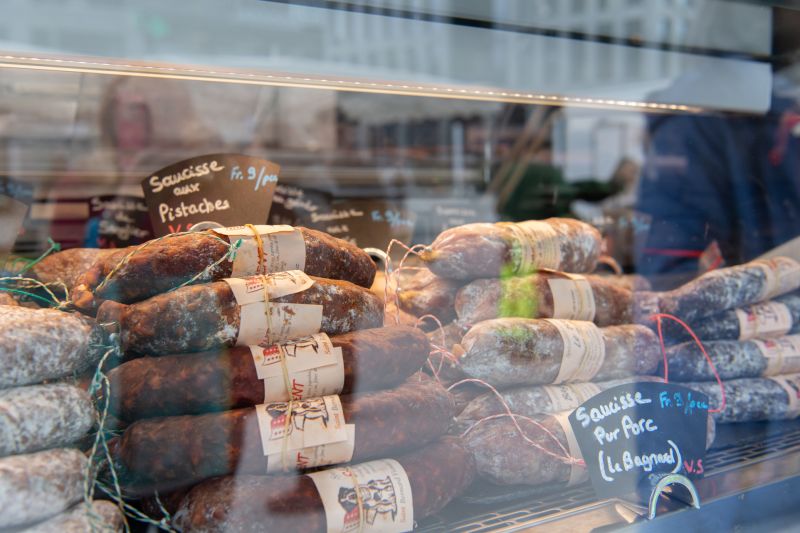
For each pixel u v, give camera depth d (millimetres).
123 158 1981
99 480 1227
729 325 1898
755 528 1505
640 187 2395
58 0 1220
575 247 1804
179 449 1199
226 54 1379
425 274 1812
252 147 2072
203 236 1333
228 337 1262
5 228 1620
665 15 1747
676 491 1476
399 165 2211
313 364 1281
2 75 1730
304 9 1412
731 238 2301
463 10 1527
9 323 1106
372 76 1521
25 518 1015
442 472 1333
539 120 2279
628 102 2197
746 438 1775
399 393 1369
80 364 1210
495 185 2305
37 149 1894
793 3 1837
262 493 1188
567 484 1499
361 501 1226
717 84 2008
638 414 1499
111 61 1400
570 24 1646
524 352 1542
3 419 1040
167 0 1284
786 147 2197
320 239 1452
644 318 1828
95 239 1907
